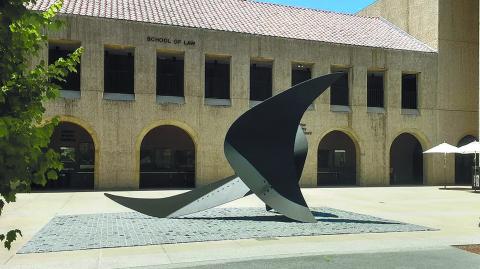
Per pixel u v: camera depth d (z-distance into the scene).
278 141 13.46
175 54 27.30
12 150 2.99
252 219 14.43
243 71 27.61
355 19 37.53
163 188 26.88
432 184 31.78
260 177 13.24
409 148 35.62
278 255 9.35
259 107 13.27
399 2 37.25
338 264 8.65
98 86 24.78
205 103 26.83
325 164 32.59
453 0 33.12
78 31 24.48
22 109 3.39
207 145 26.75
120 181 25.03
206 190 14.62
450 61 32.78
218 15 30.39
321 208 17.83
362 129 30.31
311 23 33.66
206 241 10.75
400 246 10.34
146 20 26.22
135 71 25.50
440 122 32.34
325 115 29.47
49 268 8.22
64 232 11.81
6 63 3.24
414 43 33.56
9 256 9.11
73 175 26.12
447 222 14.24
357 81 30.25
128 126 25.27
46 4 25.12
